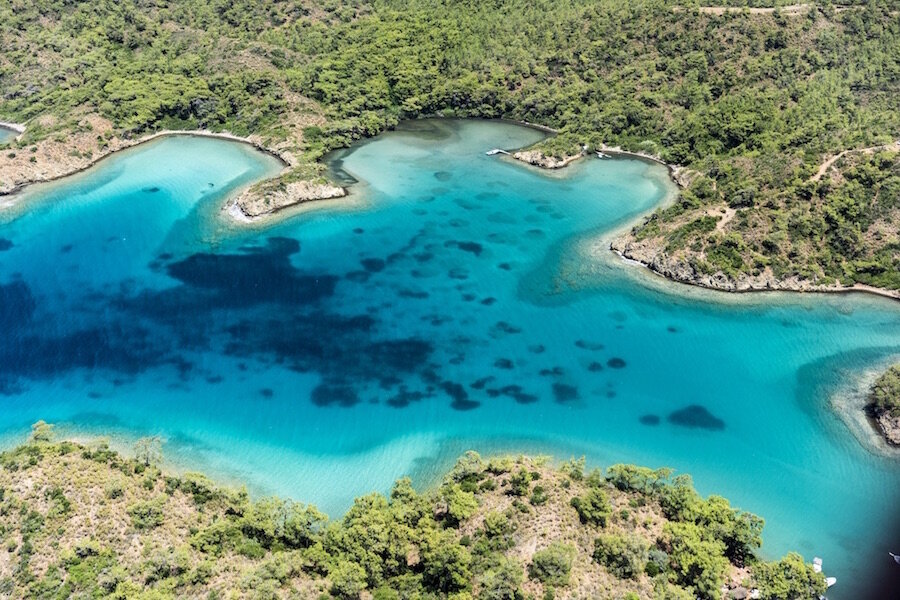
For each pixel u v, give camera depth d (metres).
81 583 75.69
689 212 154.75
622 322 133.00
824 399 114.00
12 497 85.44
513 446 104.88
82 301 139.50
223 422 109.38
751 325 131.62
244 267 151.25
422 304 138.62
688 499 86.31
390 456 103.19
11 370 120.44
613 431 107.88
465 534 83.81
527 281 146.12
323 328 131.62
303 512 86.12
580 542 81.12
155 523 84.19
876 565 86.75
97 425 108.56
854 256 142.25
